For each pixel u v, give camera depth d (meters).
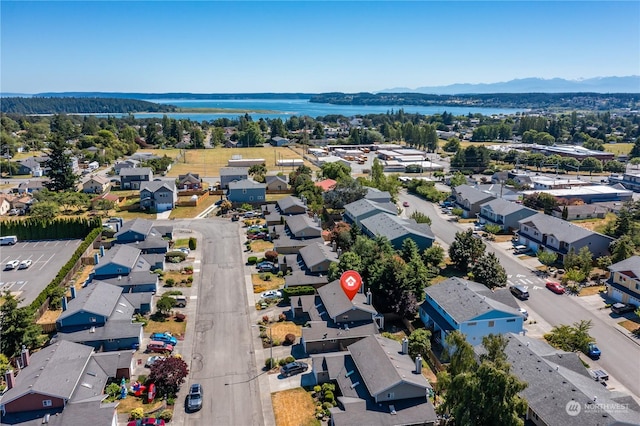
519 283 63.84
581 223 93.44
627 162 168.75
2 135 187.88
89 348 42.81
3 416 33.94
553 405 33.97
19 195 109.38
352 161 177.00
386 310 54.25
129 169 127.69
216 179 139.38
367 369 39.31
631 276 56.66
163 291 60.91
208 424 37.25
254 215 97.50
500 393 29.36
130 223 77.75
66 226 84.62
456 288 52.59
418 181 124.88
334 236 76.38
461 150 164.62
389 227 74.88
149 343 47.91
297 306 54.44
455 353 37.78
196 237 84.00
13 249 79.12
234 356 46.78
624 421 30.95
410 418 35.19
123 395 40.00
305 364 44.62
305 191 107.06
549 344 46.38
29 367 39.41
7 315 45.72
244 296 60.16
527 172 151.12
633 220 86.75
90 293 51.50
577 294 60.19
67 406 34.94
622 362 45.78
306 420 37.75
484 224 92.12
